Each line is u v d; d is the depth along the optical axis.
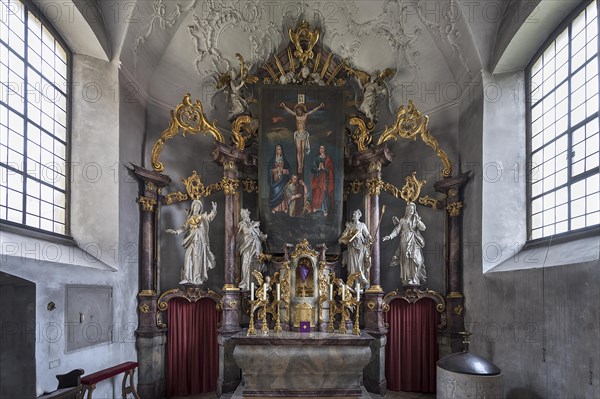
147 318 9.55
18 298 6.20
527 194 9.04
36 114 7.65
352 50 11.65
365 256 10.42
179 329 10.00
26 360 6.12
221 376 9.65
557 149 8.09
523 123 9.25
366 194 10.98
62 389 6.45
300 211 10.80
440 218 10.88
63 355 6.84
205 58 11.19
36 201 7.54
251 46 11.49
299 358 8.45
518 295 7.77
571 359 6.24
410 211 10.48
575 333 6.16
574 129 7.58
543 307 7.01
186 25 10.61
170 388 9.73
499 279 8.42
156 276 10.03
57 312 6.72
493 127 9.30
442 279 10.66
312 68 11.69
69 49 8.88
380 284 11.30
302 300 10.07
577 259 6.32
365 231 10.45
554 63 8.33
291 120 11.00
